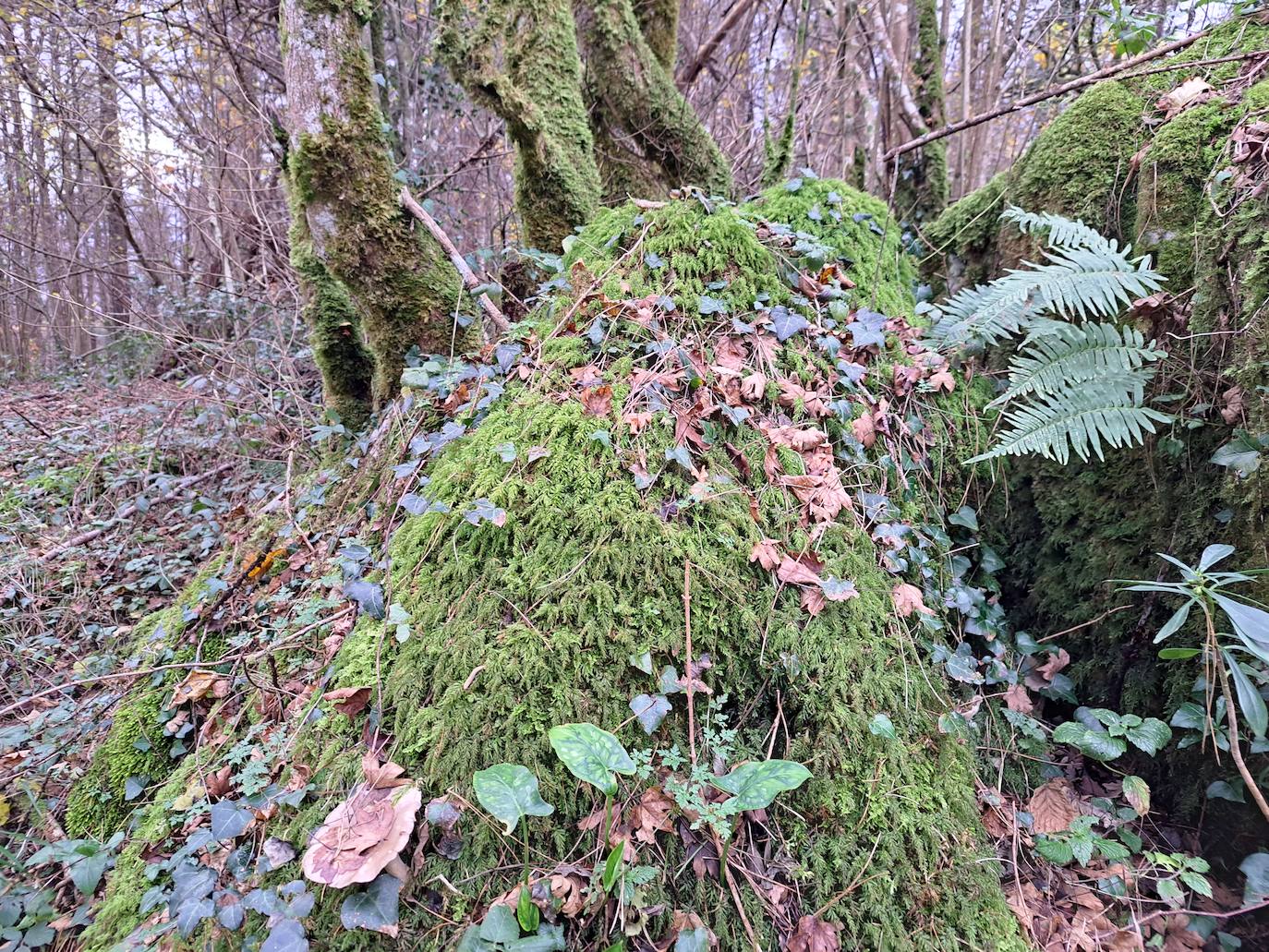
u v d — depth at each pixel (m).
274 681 2.02
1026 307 2.16
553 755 1.54
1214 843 1.75
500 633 1.70
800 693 1.71
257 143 6.92
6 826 2.06
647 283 2.43
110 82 7.11
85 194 8.80
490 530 1.87
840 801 1.61
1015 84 5.45
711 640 1.73
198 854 1.58
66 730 2.32
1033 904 1.64
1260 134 1.98
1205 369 1.96
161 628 2.62
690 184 4.19
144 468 4.35
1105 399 1.96
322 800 1.57
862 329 2.43
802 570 1.86
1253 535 1.77
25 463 4.80
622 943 1.29
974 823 1.70
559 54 3.45
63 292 8.14
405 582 1.91
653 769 1.55
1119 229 2.35
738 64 6.35
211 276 7.52
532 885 1.39
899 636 1.88
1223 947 1.53
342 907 1.38
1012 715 1.98
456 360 2.79
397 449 2.65
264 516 3.01
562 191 3.30
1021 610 2.36
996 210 2.86
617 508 1.83
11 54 6.93
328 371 3.38
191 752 2.14
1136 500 2.06
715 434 2.08
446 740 1.56
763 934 1.46
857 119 4.52
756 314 2.42
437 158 6.52
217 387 4.90
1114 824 1.76
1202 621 1.82
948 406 2.42
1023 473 2.35
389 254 2.85
